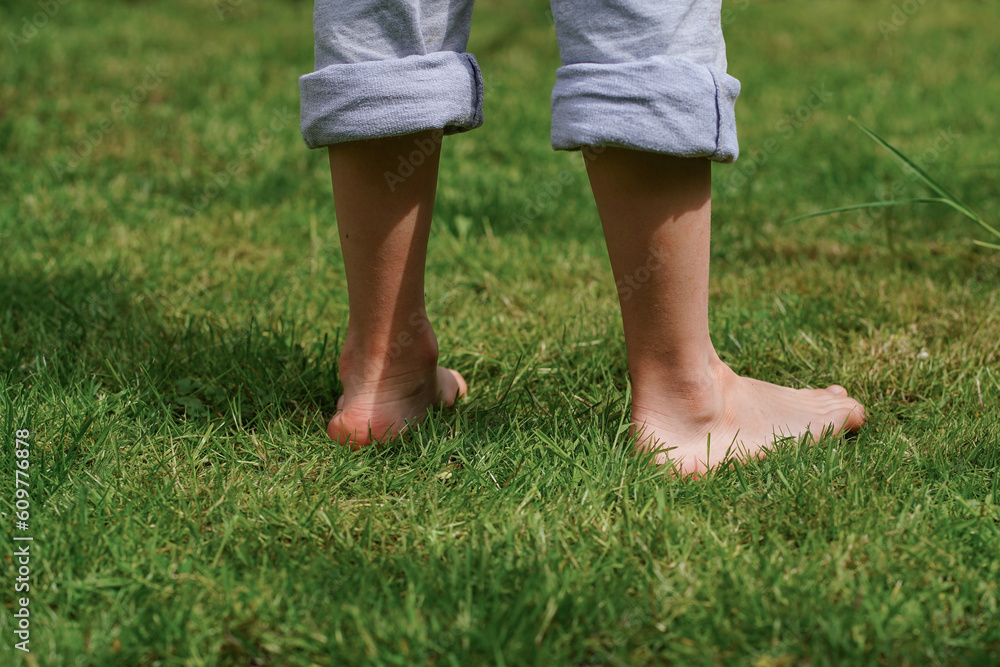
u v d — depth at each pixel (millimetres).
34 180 3031
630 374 1418
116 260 2375
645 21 1149
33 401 1576
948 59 5625
